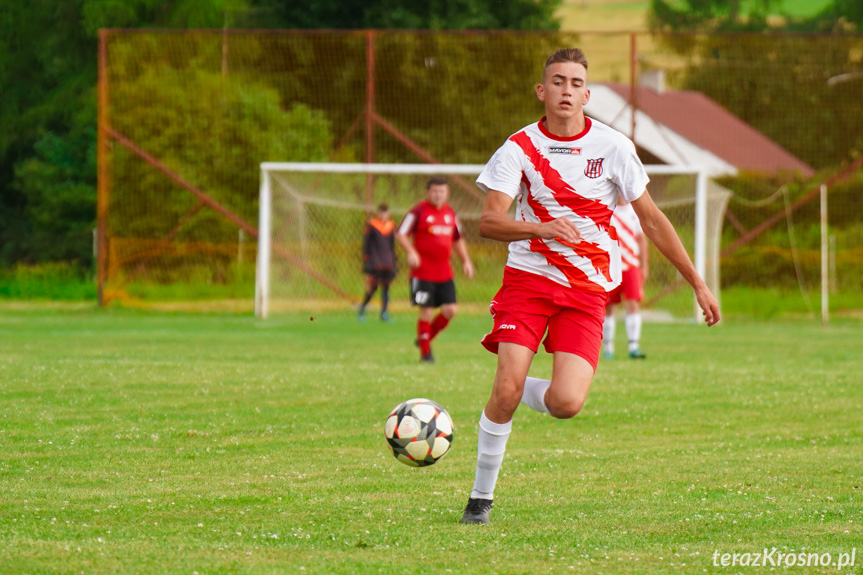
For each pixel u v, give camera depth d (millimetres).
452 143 69500
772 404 21516
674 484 13406
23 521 10680
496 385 10977
